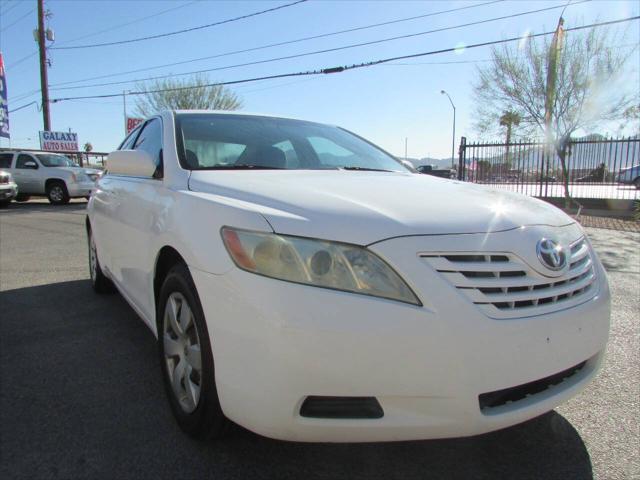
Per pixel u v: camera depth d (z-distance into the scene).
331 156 3.50
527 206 2.46
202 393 2.22
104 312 4.48
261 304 1.88
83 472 2.22
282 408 1.87
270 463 2.29
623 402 2.89
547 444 2.47
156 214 2.75
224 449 2.38
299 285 1.87
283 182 2.53
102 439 2.47
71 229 10.45
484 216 2.14
